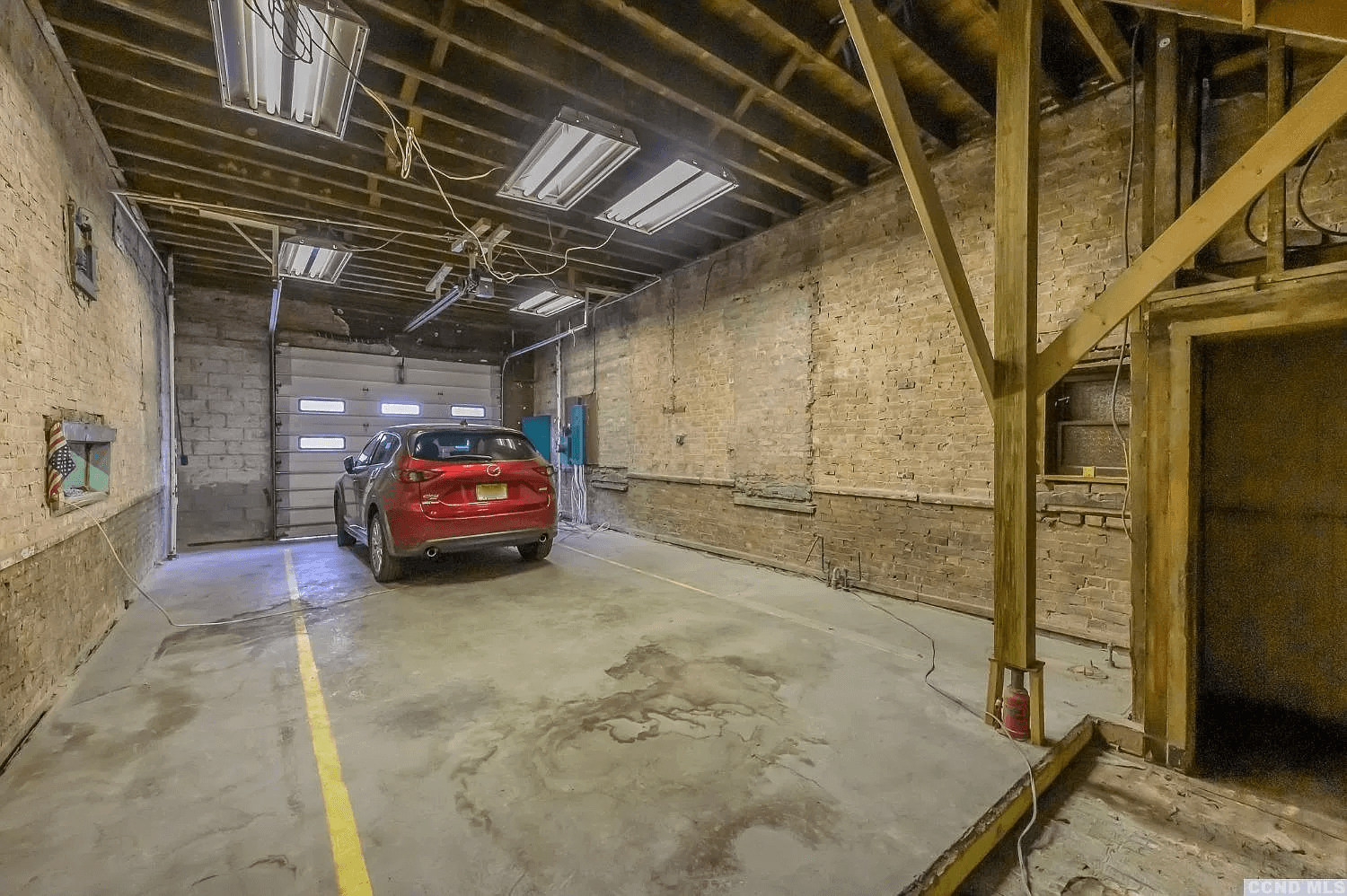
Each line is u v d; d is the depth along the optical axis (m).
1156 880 1.75
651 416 7.61
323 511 8.48
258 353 8.07
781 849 1.76
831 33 3.36
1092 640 3.58
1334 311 2.04
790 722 2.58
